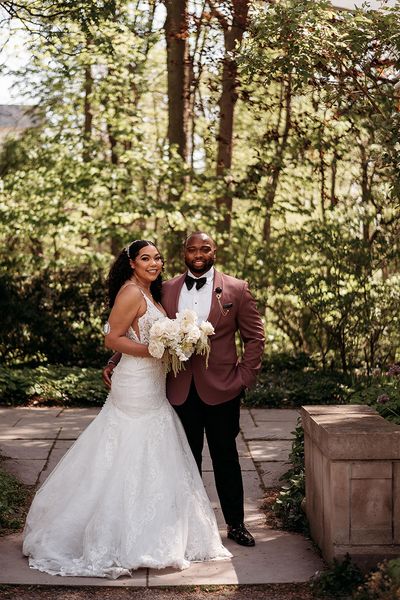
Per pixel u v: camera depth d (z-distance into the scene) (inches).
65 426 330.6
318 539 188.7
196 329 182.1
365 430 171.5
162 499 183.0
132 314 189.0
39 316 477.4
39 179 574.6
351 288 449.7
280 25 290.0
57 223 551.8
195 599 164.1
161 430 188.9
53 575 174.9
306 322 492.7
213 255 197.2
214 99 444.1
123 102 583.2
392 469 169.2
